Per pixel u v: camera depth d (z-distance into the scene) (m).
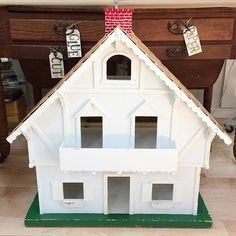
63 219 0.84
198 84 1.17
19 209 0.94
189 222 0.84
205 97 1.41
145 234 0.83
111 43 0.68
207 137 0.77
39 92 1.27
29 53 0.98
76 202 0.85
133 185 0.83
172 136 0.77
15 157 1.29
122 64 1.18
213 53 0.97
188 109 0.74
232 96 1.78
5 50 0.98
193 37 0.94
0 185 1.08
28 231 0.84
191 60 1.09
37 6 0.93
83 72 0.71
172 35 0.95
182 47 0.96
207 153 0.79
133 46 0.68
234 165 1.23
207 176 1.14
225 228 0.86
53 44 0.97
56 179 0.83
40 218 0.85
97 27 0.94
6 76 1.59
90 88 0.73
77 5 0.92
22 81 1.65
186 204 0.85
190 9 0.93
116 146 0.78
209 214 0.88
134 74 0.72
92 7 0.93
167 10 0.93
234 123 1.67
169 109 0.75
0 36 0.97
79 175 0.82
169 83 0.70
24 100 1.68
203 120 0.74
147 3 0.88
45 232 0.83
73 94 0.74
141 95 0.74
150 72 0.71
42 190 0.84
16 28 0.96
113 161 0.74
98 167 0.75
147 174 0.82
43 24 0.95
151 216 0.85
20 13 0.94
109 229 0.84
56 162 0.81
